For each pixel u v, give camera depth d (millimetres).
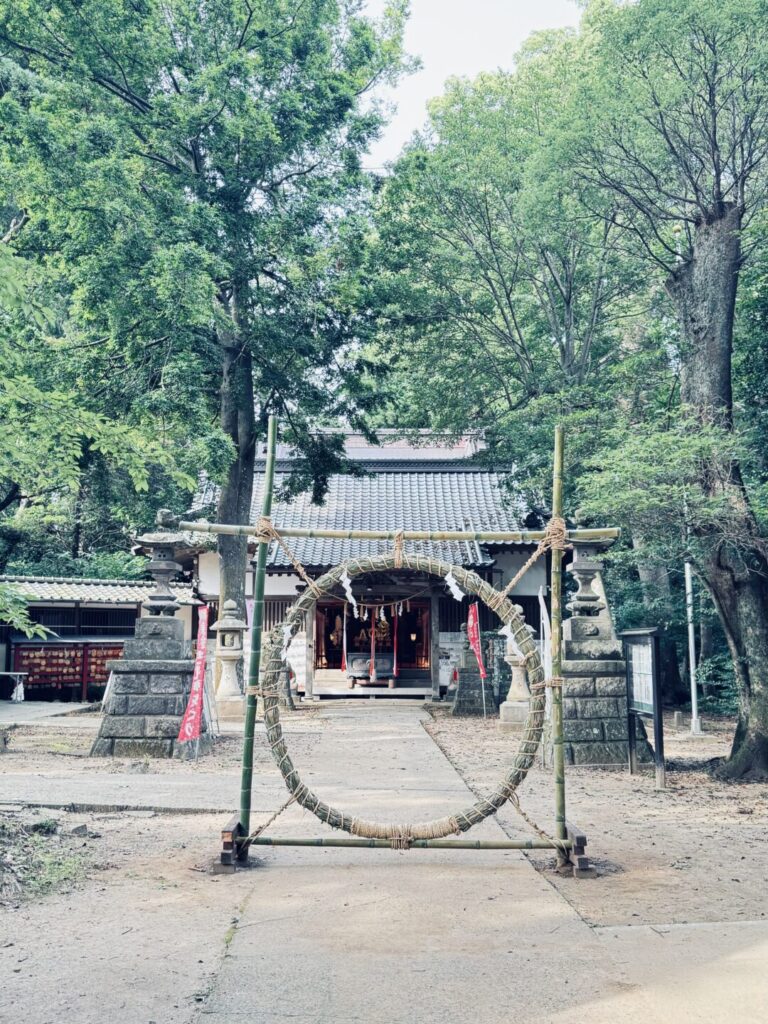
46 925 4574
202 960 4078
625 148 10953
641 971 3955
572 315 21234
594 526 11797
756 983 3812
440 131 20547
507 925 4609
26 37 17297
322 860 6066
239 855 5824
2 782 8820
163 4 17766
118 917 4711
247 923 4617
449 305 21094
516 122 19641
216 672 17297
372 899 5086
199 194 17281
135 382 17750
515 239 20391
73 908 4867
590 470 15383
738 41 9797
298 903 4992
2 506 22469
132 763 10555
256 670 6117
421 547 23344
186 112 16562
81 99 16438
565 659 11273
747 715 10281
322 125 18031
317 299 18516
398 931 4504
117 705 11406
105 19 16609
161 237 15938
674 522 9836
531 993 3707
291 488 21578
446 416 22688
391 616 24250
